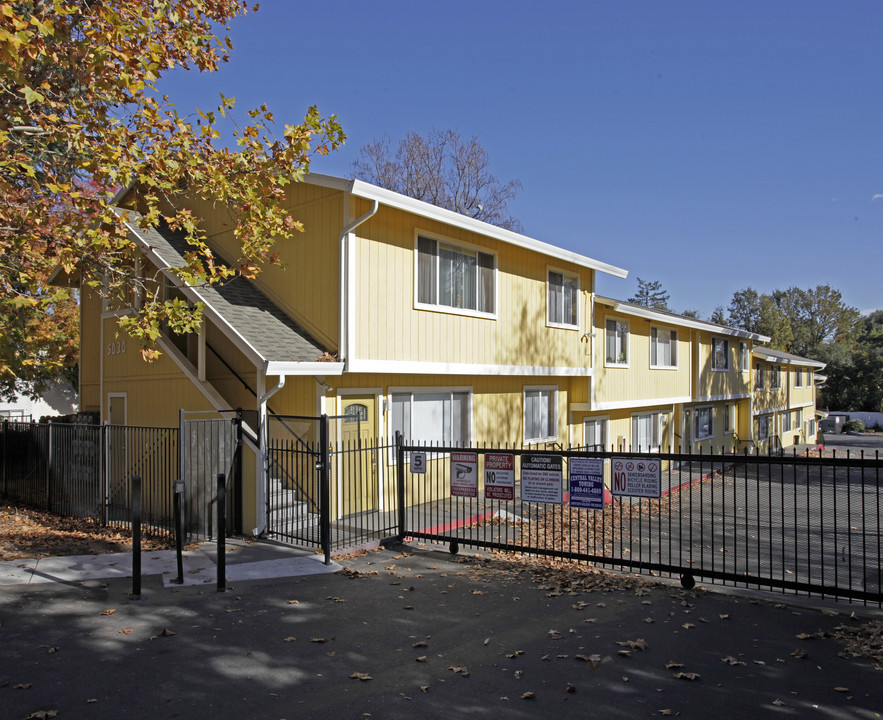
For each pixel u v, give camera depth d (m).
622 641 6.18
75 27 10.84
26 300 11.62
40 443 14.65
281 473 12.57
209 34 12.09
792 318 89.06
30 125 11.10
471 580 8.46
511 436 17.27
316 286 12.66
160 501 11.80
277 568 8.94
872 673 5.42
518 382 17.66
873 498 21.19
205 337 13.38
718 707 4.80
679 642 6.16
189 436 10.89
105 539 10.91
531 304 17.30
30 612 6.93
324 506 9.30
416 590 7.97
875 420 61.28
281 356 11.13
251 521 11.15
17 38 7.73
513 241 15.66
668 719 4.62
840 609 7.22
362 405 13.06
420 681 5.27
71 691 5.04
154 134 10.99
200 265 11.14
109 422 15.80
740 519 15.77
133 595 7.51
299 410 12.49
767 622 6.77
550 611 7.14
